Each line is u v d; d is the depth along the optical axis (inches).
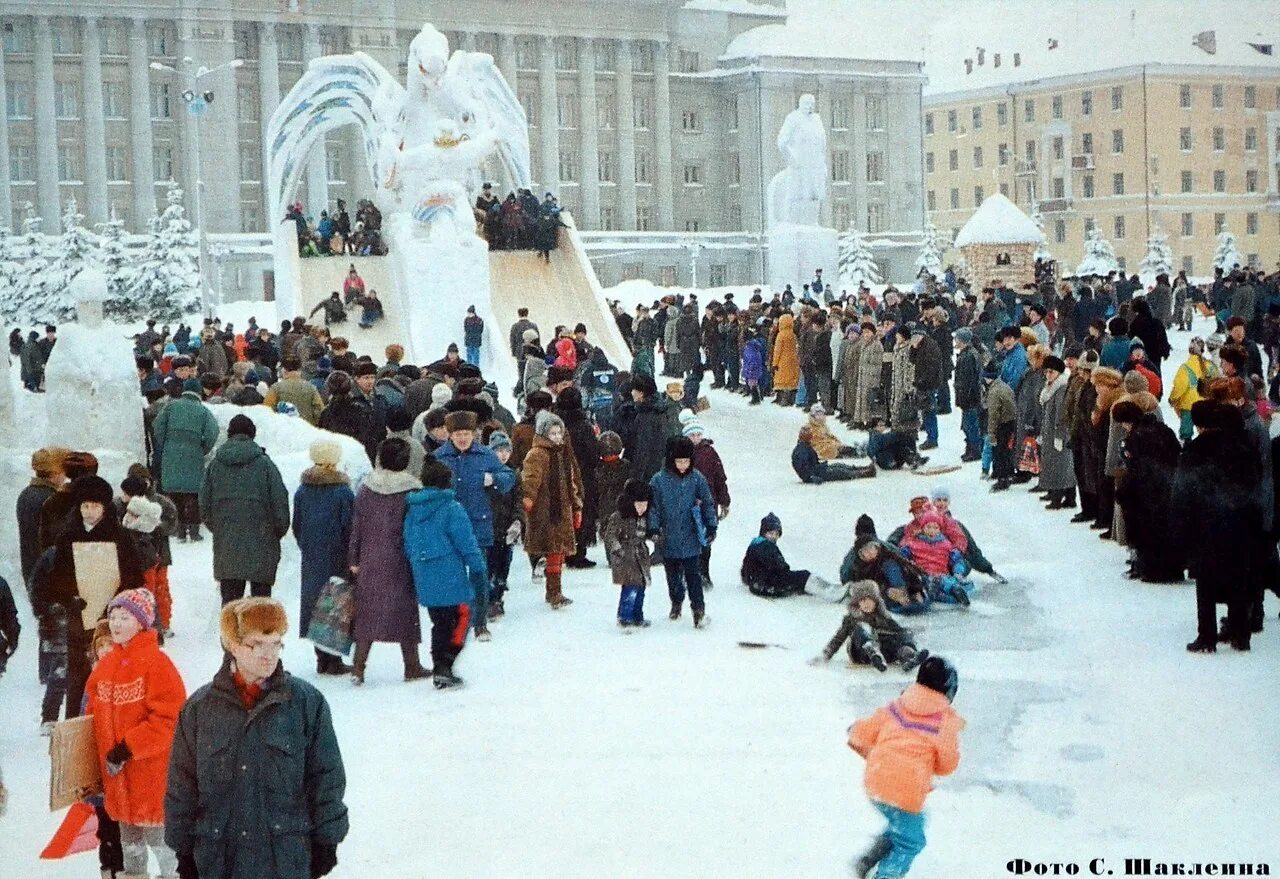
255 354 1256.2
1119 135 5027.1
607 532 647.1
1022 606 666.2
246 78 4365.2
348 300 1732.3
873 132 5068.9
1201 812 423.5
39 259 3410.4
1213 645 576.4
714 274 4817.9
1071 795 439.5
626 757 480.1
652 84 4945.9
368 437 843.4
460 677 573.3
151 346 1578.5
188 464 820.0
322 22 4404.5
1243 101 5059.1
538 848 410.6
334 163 4478.3
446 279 1672.0
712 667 581.9
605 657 599.8
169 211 3356.3
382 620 563.8
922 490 989.2
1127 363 885.2
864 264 3846.0
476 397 741.3
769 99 4918.8
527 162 1951.3
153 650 367.6
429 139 1747.0
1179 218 4995.1
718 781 457.4
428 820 431.8
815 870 391.9
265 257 4119.1
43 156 4153.5
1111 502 800.9
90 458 506.6
